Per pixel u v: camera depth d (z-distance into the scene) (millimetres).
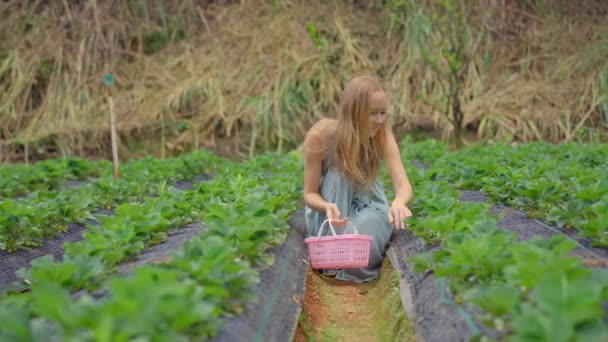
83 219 5191
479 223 3203
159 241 3994
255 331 2684
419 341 2908
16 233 4363
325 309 3895
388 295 3863
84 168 9383
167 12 14555
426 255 3453
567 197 4340
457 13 11883
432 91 12633
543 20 14008
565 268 2236
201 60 13688
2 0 14531
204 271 2586
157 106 12641
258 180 6434
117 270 3254
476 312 2646
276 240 3787
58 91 13180
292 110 12078
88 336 1939
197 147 11914
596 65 12492
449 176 6094
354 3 14719
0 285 3812
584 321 1935
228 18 14453
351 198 4621
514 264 2650
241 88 12695
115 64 13664
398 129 11852
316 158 4590
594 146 9023
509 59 13406
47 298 1939
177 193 4922
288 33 13656
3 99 13266
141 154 12156
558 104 12039
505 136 10570
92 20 13938
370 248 4395
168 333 1980
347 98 4281
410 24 13352
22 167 9102
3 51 13977
